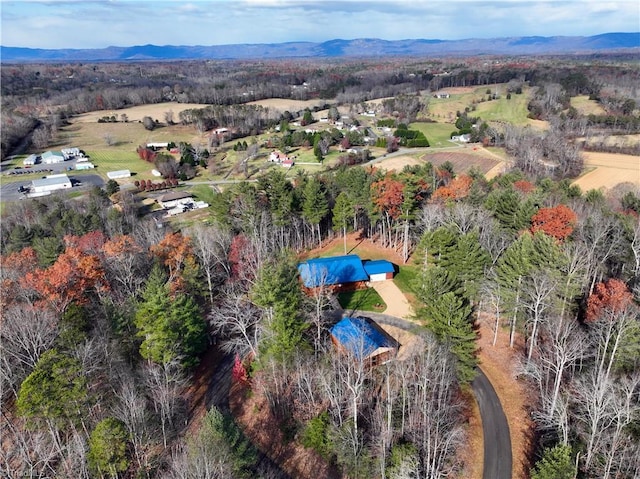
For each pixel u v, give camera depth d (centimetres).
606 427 3962
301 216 9475
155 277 5834
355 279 7644
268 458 4719
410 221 8919
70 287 6172
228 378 5894
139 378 5028
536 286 5131
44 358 4466
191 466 3478
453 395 5197
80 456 3947
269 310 5434
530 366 4778
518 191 8781
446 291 5547
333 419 4806
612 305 5025
